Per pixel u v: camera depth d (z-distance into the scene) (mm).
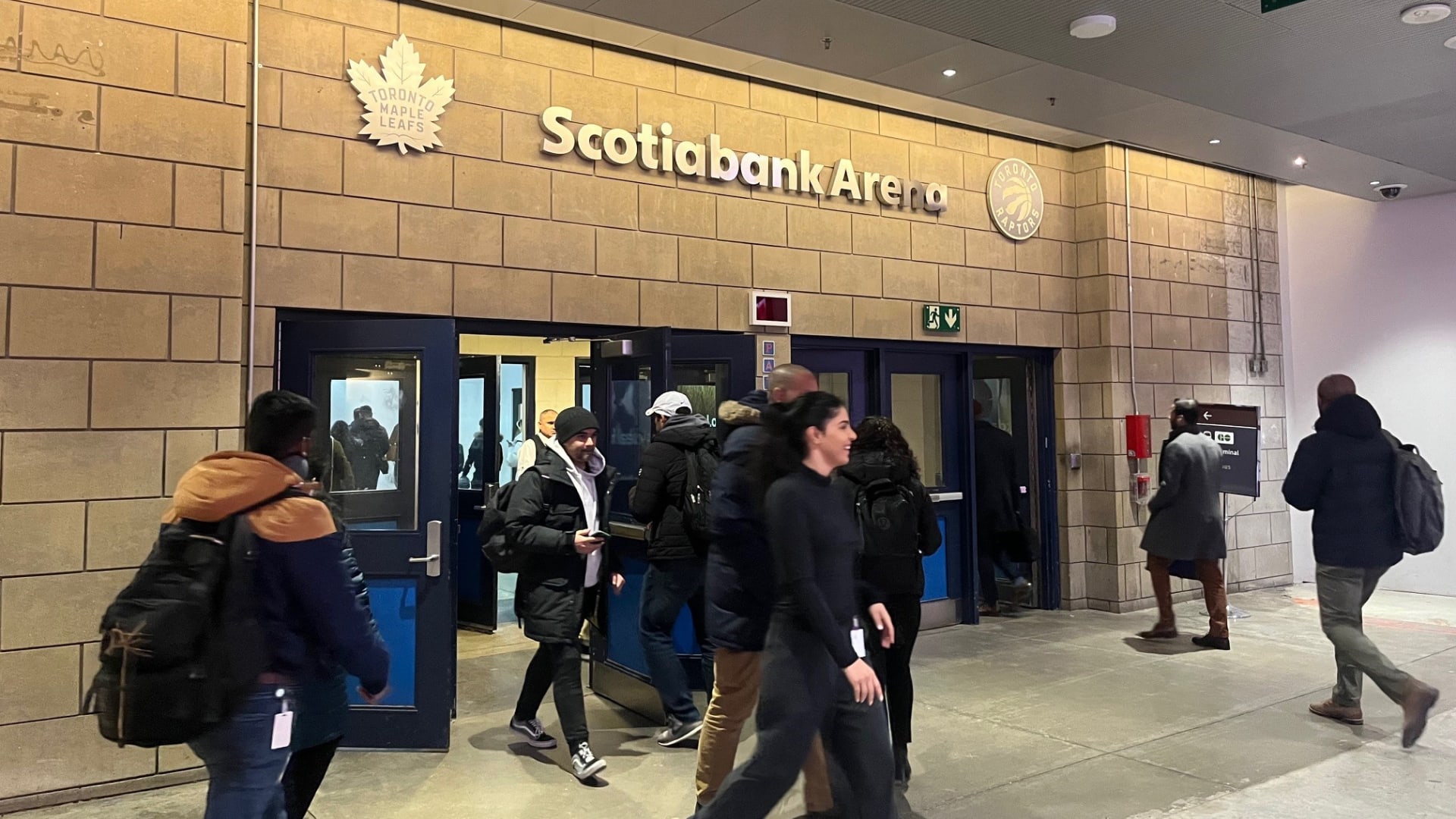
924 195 6586
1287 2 4172
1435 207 7906
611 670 4844
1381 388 8219
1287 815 3316
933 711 4625
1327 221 8531
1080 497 7309
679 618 4648
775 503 2551
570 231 5082
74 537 3588
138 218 3750
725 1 4133
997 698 4848
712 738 2861
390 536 4160
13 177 3510
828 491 2604
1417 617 7000
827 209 6133
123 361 3701
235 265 3967
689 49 5316
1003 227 7000
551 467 3832
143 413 3734
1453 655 5715
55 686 3541
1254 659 5656
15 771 3467
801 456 2584
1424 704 3922
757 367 5770
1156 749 4027
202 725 2043
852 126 6293
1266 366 8430
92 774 3596
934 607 6715
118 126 3717
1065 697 4852
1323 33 4531
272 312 4254
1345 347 8422
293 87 4316
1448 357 7840
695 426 4203
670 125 5461
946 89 5336
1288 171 7180
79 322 3619
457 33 4758
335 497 4234
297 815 2541
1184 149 6562
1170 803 3434
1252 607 7383
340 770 3871
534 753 4074
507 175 4887
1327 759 3891
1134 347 7312
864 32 4520
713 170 5582
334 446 4285
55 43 3602
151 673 2014
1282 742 4105
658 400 4297
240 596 2092
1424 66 4918
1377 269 8234
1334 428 4340
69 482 3582
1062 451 7309
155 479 3754
